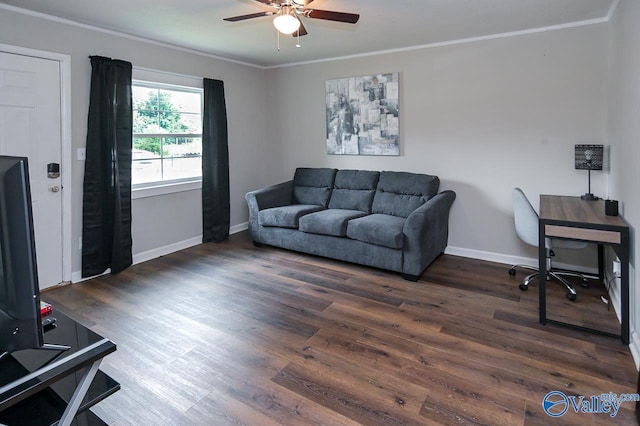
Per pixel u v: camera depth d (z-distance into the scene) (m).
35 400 1.31
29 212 1.02
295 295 3.26
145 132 4.23
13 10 3.02
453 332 2.61
